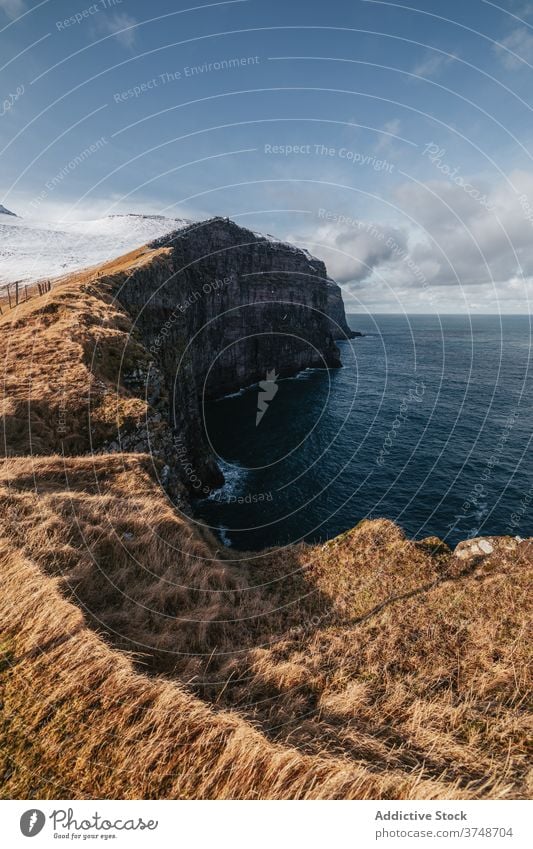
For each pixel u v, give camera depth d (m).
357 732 5.25
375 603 9.34
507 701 6.06
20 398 15.25
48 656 5.30
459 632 7.92
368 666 6.99
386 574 10.52
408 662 7.14
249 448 45.06
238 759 4.37
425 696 6.21
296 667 6.61
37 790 4.11
